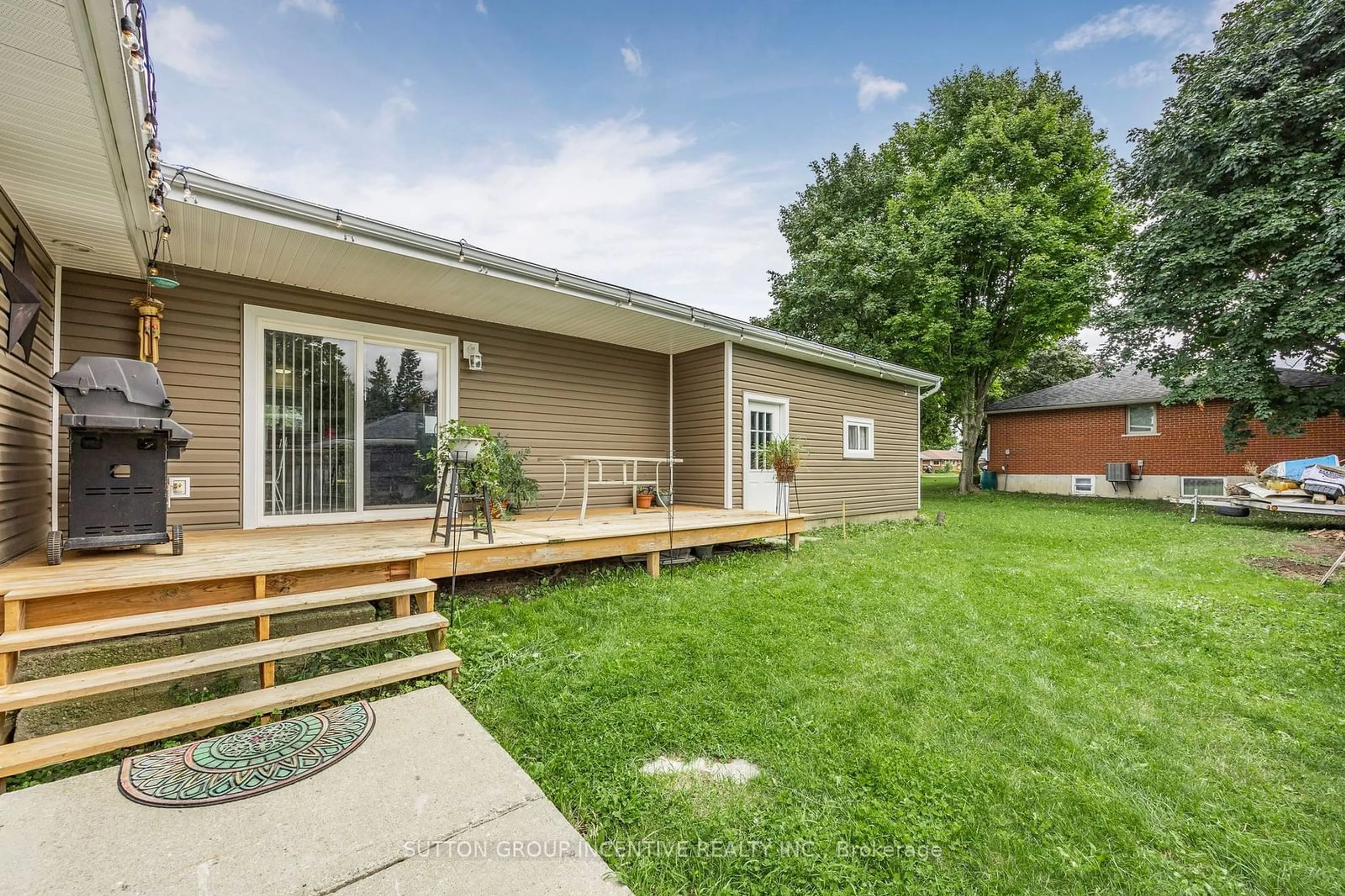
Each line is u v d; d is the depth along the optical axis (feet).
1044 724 8.44
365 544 12.27
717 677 9.59
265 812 5.31
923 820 6.13
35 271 11.18
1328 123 27.61
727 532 18.85
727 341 23.70
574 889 4.53
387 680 8.29
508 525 17.20
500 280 15.57
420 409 18.35
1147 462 46.85
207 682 8.27
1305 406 31.12
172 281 12.62
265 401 15.49
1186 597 15.69
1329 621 13.34
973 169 48.93
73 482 9.43
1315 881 5.46
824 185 60.80
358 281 15.55
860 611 13.69
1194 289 32.58
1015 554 22.31
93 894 4.19
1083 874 5.47
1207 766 7.48
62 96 7.07
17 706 6.17
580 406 22.59
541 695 8.66
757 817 6.05
